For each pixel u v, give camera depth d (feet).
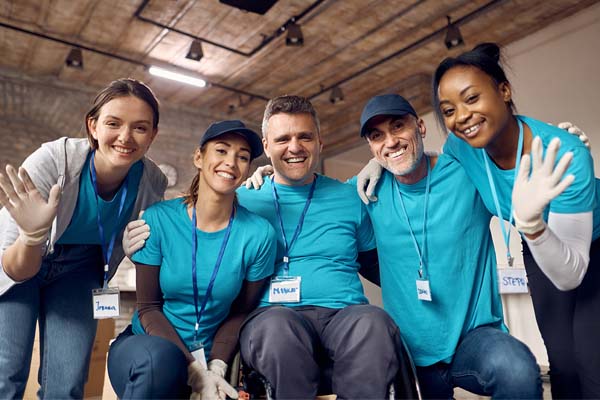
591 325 4.80
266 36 17.34
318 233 5.73
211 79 20.88
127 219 5.96
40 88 19.99
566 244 4.39
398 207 5.69
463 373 4.88
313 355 4.65
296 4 15.60
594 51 15.21
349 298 5.48
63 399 5.16
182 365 4.55
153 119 5.39
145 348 4.48
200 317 5.19
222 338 5.14
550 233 4.23
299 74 20.42
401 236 5.61
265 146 5.98
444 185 5.57
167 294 5.23
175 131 22.70
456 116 4.74
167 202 5.53
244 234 5.29
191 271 5.16
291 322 4.61
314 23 16.69
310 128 5.77
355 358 4.43
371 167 5.91
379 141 5.52
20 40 17.65
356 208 5.97
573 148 4.62
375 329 4.46
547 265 4.29
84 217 5.51
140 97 5.23
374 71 20.10
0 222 5.25
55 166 5.22
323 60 19.26
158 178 6.23
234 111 23.81
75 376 5.27
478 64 4.71
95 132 5.34
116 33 17.30
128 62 19.30
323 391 5.09
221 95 22.30
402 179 5.61
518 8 15.93
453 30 16.11
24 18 16.31
